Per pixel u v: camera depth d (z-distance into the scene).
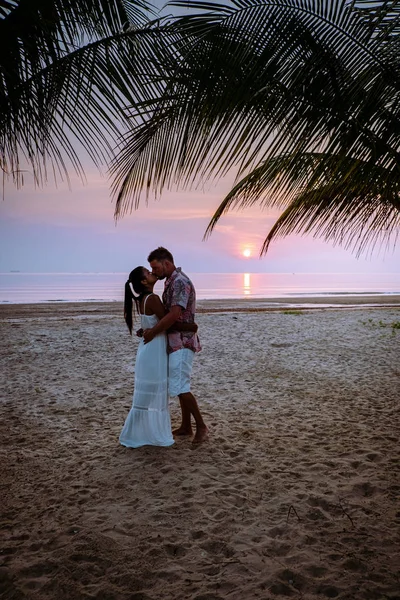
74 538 2.57
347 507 2.92
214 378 6.82
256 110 2.12
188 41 2.05
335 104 2.10
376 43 2.01
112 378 6.77
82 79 2.04
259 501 3.01
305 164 2.58
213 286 74.75
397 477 3.36
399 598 2.07
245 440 4.17
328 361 8.02
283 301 32.72
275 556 2.41
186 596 2.10
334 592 2.12
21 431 4.46
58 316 19.81
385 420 4.73
